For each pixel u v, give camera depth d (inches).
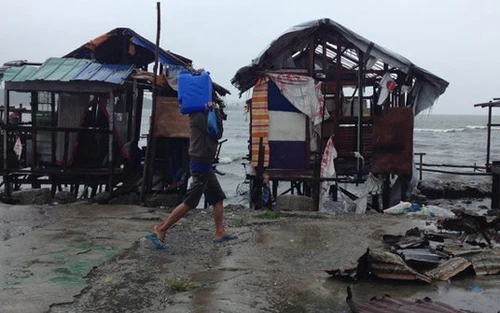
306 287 190.2
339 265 220.7
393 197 486.9
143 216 330.0
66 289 182.4
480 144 2004.2
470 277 210.5
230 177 997.2
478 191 741.9
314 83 455.2
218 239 252.4
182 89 238.4
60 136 463.5
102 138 460.1
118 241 259.9
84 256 229.3
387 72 483.8
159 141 501.7
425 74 478.9
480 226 273.7
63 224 302.4
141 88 511.8
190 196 237.1
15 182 454.9
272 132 460.4
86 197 470.9
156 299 175.5
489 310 172.6
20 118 557.3
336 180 426.3
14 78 424.5
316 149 468.4
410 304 166.1
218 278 198.8
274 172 450.3
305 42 462.0
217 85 547.5
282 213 352.5
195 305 168.6
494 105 591.8
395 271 199.6
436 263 217.3
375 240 271.3
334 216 350.6
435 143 2048.5
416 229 281.4
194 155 235.6
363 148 501.7
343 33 463.8
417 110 509.7
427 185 748.0
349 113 551.5
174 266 215.8
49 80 416.8
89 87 425.7
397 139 455.8
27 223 310.2
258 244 257.4
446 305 166.6
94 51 516.4
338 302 176.7
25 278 194.5
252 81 482.0
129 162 496.7
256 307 169.0
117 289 185.6
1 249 239.5
